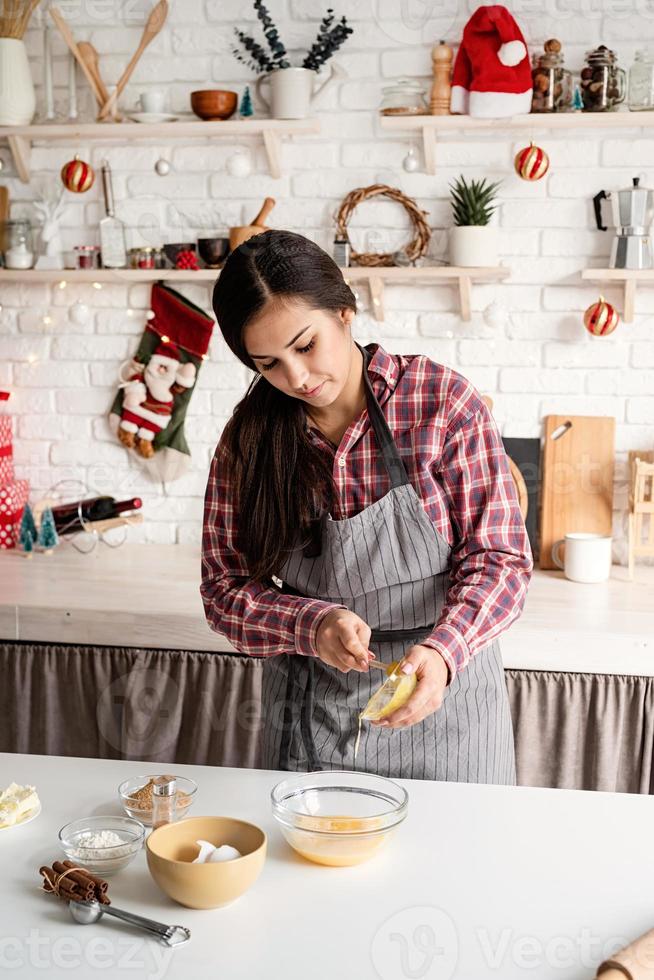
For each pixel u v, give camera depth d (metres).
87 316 3.16
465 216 2.91
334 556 1.66
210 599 1.68
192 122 2.94
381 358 1.64
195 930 1.10
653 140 2.91
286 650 1.55
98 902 1.14
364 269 2.92
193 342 3.15
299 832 1.23
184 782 1.46
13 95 3.01
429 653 1.40
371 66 2.99
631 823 1.37
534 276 3.01
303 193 3.08
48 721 2.59
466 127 2.90
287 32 3.01
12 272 3.08
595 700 2.39
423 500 1.63
